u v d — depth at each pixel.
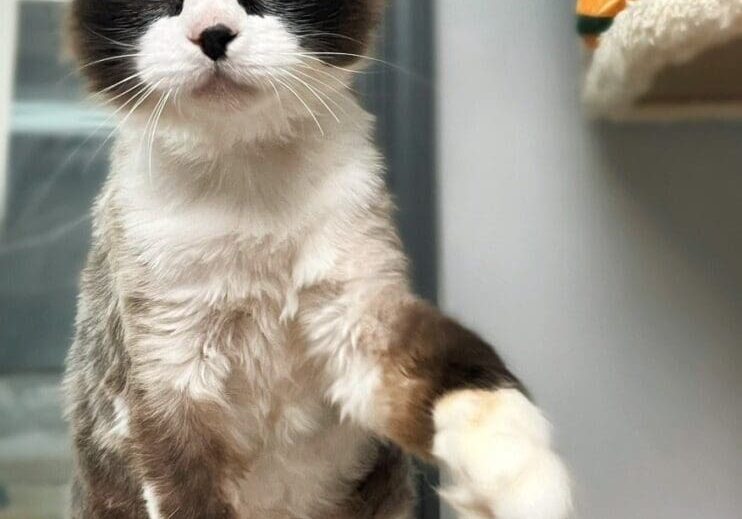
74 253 0.59
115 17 0.37
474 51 0.55
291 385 0.41
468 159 0.55
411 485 0.48
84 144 0.58
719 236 0.55
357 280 0.39
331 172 0.40
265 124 0.38
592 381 0.55
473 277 0.55
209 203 0.39
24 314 0.58
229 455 0.40
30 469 0.58
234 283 0.39
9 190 0.58
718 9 0.36
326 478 0.44
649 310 0.55
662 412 0.55
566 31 0.55
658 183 0.55
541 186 0.55
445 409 0.34
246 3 0.36
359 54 0.40
